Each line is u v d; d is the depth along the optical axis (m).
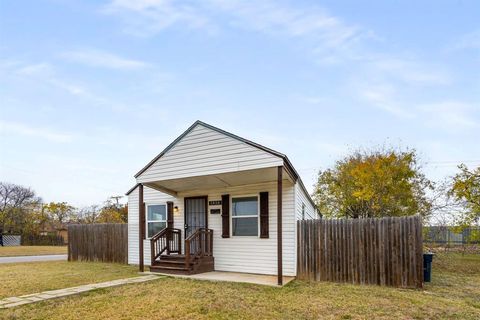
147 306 6.54
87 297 7.29
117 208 41.06
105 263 14.64
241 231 11.74
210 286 8.59
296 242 10.48
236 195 11.98
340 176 22.89
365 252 9.43
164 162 11.33
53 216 41.00
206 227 12.41
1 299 7.08
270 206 11.28
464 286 9.20
